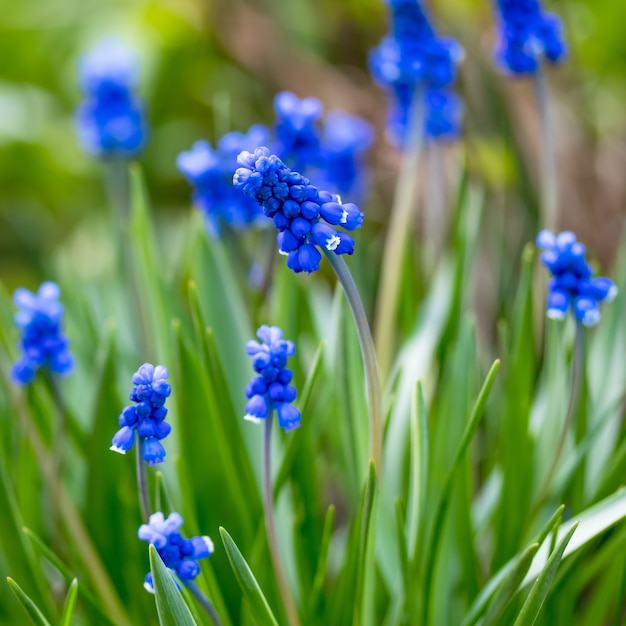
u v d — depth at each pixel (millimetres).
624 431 911
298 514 899
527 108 1286
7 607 883
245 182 755
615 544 854
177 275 1108
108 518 906
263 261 981
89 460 894
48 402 948
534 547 791
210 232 943
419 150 942
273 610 877
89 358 970
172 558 775
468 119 1146
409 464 903
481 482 976
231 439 882
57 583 914
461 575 891
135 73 1145
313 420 945
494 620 809
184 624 775
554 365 910
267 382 784
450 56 938
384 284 935
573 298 829
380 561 894
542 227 992
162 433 774
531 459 896
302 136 922
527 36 920
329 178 979
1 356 872
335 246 758
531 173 1135
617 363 939
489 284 1080
